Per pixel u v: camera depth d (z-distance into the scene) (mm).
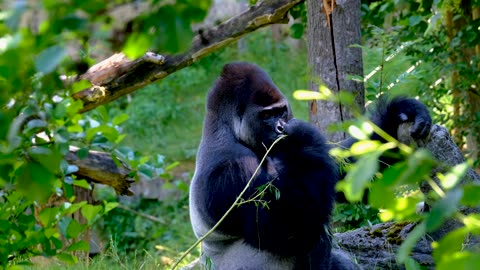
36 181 4211
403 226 11609
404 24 16906
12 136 4367
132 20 3672
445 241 3256
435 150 9820
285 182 9148
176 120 29250
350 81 13008
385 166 9883
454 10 16141
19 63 3371
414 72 13953
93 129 8281
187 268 12414
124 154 10953
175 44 3498
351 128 3906
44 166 4281
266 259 9797
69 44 3912
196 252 16797
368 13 16906
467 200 3148
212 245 10367
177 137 28297
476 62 15641
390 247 11297
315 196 9023
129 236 21766
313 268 9961
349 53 13008
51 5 3283
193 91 30766
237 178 9547
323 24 13062
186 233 21594
